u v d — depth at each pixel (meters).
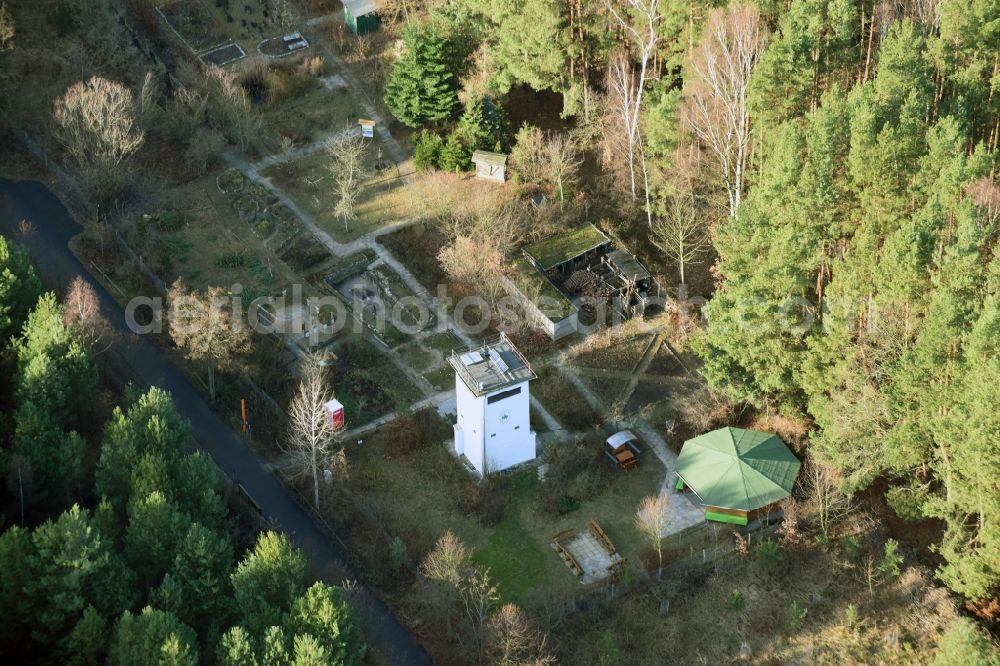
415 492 105.69
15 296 109.38
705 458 105.00
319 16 156.62
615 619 96.88
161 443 97.69
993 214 101.19
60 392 101.56
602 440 110.12
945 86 118.31
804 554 101.00
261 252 127.38
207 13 154.25
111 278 122.81
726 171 120.94
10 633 86.19
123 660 81.75
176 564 89.25
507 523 103.62
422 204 129.88
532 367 116.81
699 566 100.56
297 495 104.50
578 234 127.06
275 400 113.19
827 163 102.44
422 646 94.12
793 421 109.19
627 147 128.50
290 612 86.44
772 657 94.00
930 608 96.50
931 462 99.94
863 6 125.94
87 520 88.56
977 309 91.94
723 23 116.06
